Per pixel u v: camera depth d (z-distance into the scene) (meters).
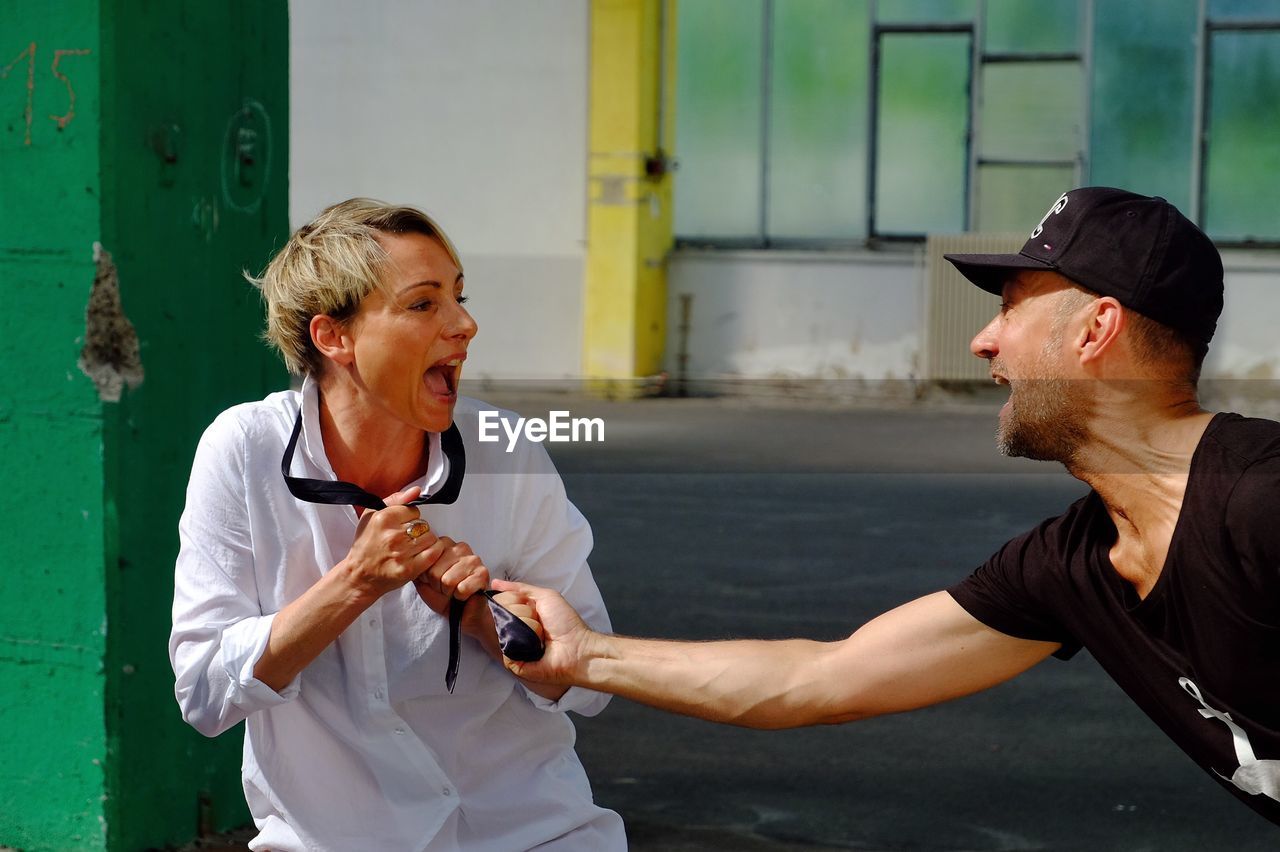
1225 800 3.97
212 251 3.31
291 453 1.83
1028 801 3.96
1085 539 1.80
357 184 14.02
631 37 13.30
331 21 13.91
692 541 7.35
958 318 13.37
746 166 14.30
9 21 3.01
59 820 3.15
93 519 3.06
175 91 3.16
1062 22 13.54
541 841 1.93
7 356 3.09
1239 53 13.24
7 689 3.18
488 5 13.62
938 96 13.86
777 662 1.96
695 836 3.70
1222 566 1.57
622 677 1.94
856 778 4.15
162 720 3.24
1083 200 1.70
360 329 1.78
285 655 1.75
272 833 1.91
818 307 13.95
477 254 13.74
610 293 13.51
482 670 1.91
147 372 3.12
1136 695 1.76
